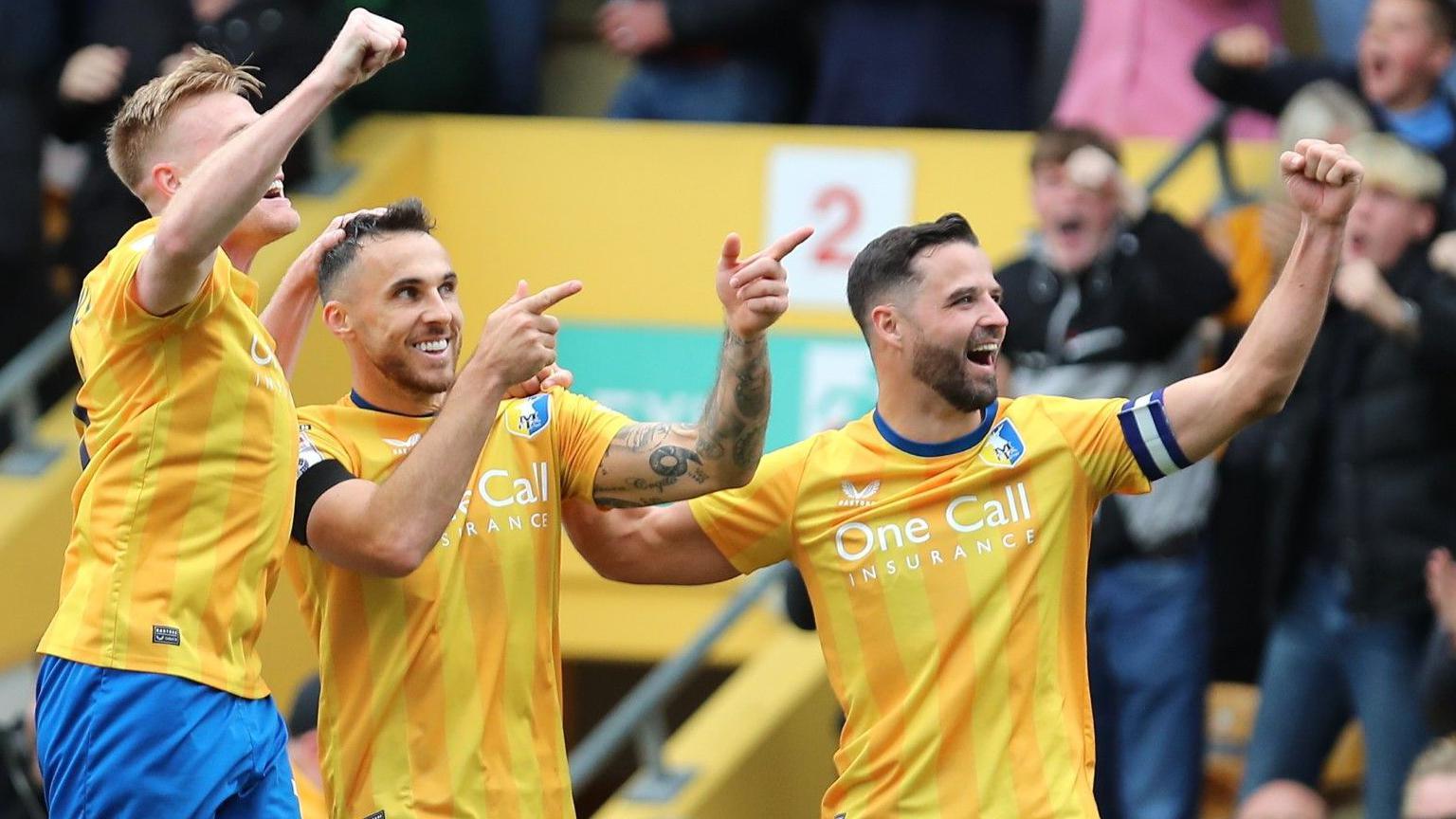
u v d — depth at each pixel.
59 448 26.03
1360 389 23.03
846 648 16.92
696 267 28.41
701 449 16.47
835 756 17.12
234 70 15.70
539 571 16.50
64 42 27.70
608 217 28.59
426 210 16.69
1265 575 24.39
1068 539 16.78
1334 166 15.99
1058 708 16.48
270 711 15.57
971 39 28.14
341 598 16.17
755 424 16.30
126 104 15.75
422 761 16.02
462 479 15.45
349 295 16.41
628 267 28.53
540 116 32.16
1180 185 27.47
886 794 16.62
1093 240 23.41
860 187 28.00
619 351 28.48
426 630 16.06
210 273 14.85
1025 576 16.62
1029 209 27.62
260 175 14.12
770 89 29.16
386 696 16.05
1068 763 16.39
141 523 14.91
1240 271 25.05
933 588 16.69
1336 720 23.64
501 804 16.05
